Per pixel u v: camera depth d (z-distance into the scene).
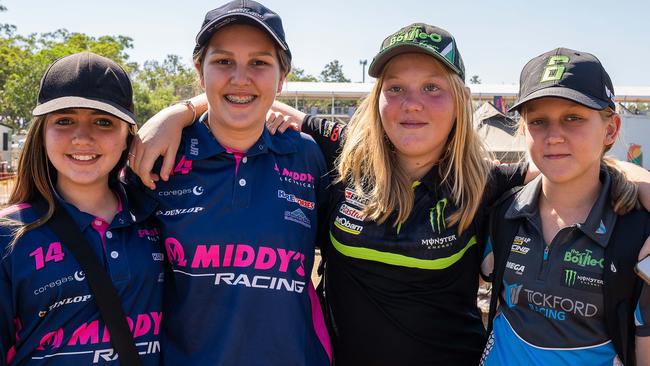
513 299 2.30
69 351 2.04
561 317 2.16
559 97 2.16
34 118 2.18
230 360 2.19
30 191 2.19
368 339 2.51
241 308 2.23
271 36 2.36
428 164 2.63
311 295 2.54
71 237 2.12
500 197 2.61
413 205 2.54
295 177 2.55
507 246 2.39
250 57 2.37
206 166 2.40
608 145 2.32
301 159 2.62
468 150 2.60
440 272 2.48
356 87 33.56
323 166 2.75
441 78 2.51
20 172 2.19
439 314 2.52
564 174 2.21
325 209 2.73
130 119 2.22
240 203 2.33
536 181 2.45
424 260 2.45
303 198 2.53
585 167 2.21
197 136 2.50
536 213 2.35
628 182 2.20
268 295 2.27
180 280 2.29
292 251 2.37
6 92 43.94
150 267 2.27
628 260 2.07
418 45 2.44
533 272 2.26
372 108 2.66
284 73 2.57
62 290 2.05
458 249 2.52
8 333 2.02
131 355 2.10
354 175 2.68
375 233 2.50
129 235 2.28
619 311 2.08
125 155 2.40
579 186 2.26
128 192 2.46
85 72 2.17
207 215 2.30
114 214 2.31
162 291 2.33
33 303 2.02
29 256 2.04
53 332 2.04
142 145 2.36
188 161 2.42
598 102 2.16
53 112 2.13
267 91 2.40
